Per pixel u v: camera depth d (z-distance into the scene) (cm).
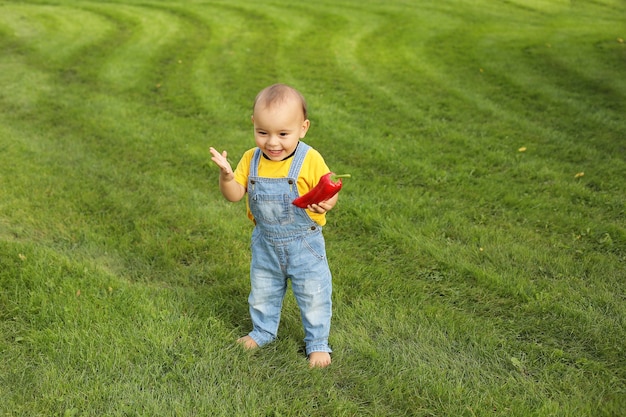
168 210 444
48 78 827
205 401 253
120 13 1280
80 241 395
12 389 258
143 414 244
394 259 387
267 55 964
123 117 668
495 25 1200
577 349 300
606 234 410
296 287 278
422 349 294
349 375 276
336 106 720
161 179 502
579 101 727
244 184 266
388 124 662
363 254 392
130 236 403
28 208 432
